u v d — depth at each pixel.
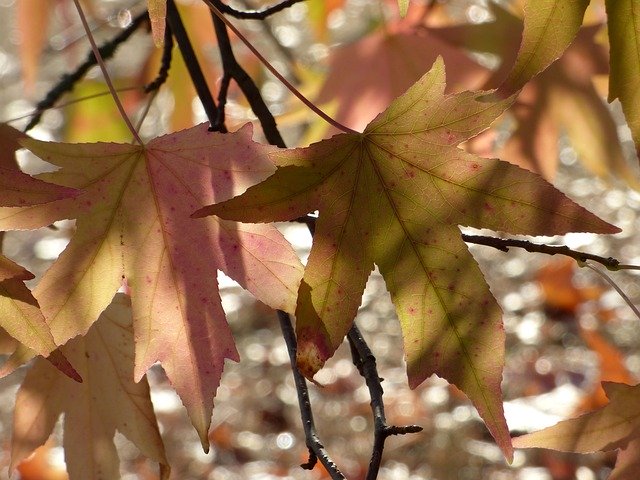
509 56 1.13
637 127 0.92
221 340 0.92
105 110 1.30
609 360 1.50
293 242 1.98
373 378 0.95
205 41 1.33
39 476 1.61
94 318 0.92
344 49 1.17
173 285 0.92
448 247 0.91
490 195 0.91
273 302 0.91
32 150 0.92
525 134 1.14
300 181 0.91
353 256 0.91
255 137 1.23
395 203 0.91
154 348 0.92
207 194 0.92
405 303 0.91
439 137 0.91
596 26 1.14
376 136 0.91
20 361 0.92
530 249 0.95
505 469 1.82
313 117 1.18
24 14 1.37
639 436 0.94
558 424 0.95
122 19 1.28
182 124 1.31
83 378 1.00
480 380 0.91
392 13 1.18
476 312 0.91
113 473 1.00
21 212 0.92
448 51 1.14
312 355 0.90
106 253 0.92
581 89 1.14
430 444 1.98
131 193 0.93
